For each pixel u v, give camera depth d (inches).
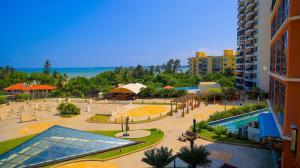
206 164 805.2
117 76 4419.3
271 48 1122.7
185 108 2241.6
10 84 4015.8
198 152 775.7
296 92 642.8
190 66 6102.4
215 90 2549.2
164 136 1311.5
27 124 1747.0
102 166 927.0
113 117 1942.7
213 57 5467.5
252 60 2965.1
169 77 4126.5
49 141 1089.4
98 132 1456.7
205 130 1379.2
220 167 879.1
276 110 874.8
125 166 924.6
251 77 2960.1
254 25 2893.7
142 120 1775.3
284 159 671.1
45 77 4426.7
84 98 3228.3
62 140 1103.0
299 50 629.6
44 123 1772.9
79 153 1008.9
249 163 912.9
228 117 1732.3
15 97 3100.4
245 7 3260.3
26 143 1073.5
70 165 937.5
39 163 914.7
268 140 756.0
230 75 4419.3
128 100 2940.5
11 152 995.3
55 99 3161.9
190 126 1507.1
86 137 1147.9
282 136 676.1
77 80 3853.3
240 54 3442.4
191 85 4185.5
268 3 2581.2
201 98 2652.6
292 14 626.2
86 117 1967.3
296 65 634.8
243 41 3368.6
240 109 1876.2
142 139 1261.1
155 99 2979.8
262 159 948.6
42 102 2938.0
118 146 1109.1
